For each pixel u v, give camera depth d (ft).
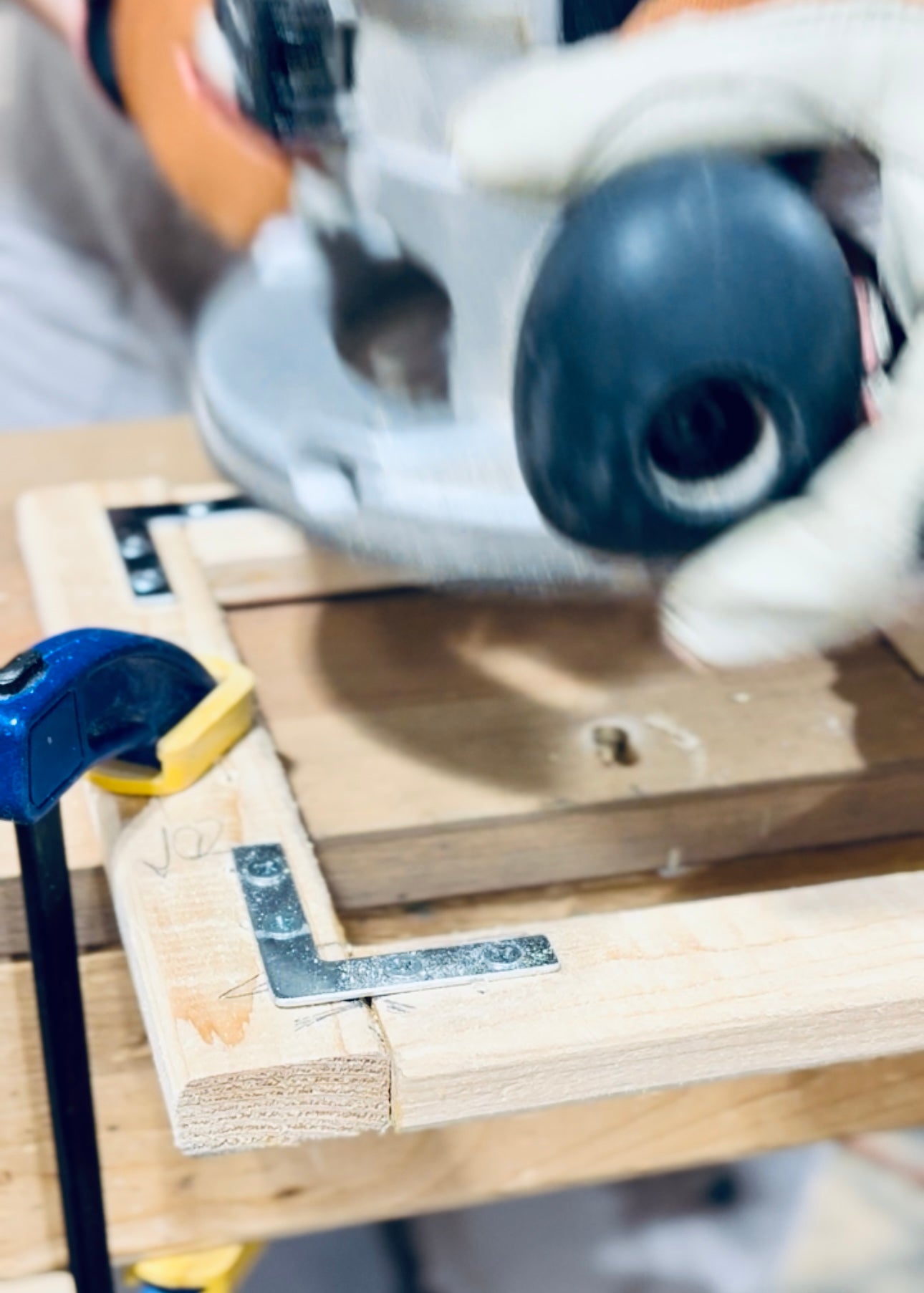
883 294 1.12
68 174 2.80
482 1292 2.86
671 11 1.19
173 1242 1.60
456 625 1.89
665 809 1.56
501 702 1.73
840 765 1.63
